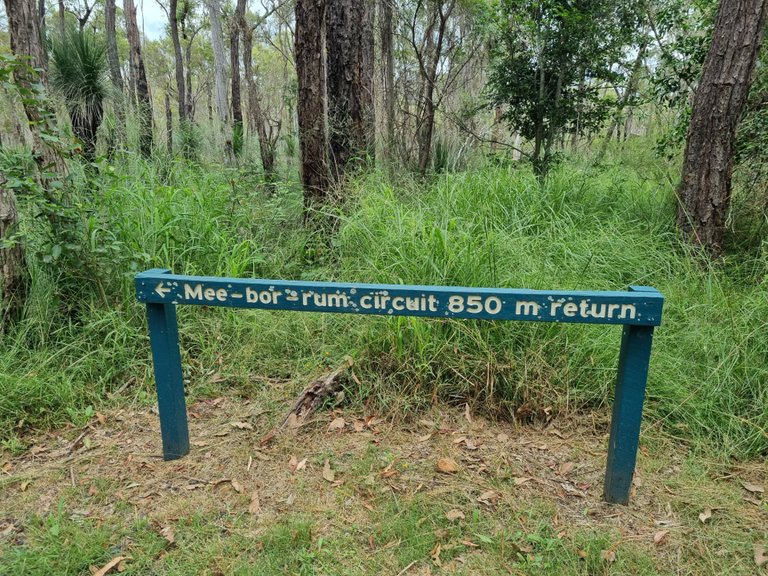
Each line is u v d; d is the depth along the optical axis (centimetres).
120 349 341
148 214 420
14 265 343
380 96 763
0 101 433
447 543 214
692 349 335
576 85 686
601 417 298
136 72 1098
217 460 266
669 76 627
